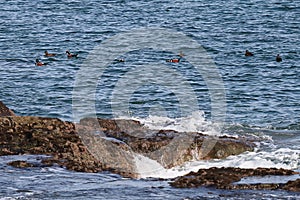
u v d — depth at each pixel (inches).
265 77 6707.7
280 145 3612.2
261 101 5674.2
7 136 3097.9
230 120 4916.3
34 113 5319.9
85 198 2445.9
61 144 3048.7
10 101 5639.8
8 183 2620.6
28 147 3026.6
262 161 3275.1
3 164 2854.3
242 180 2632.9
